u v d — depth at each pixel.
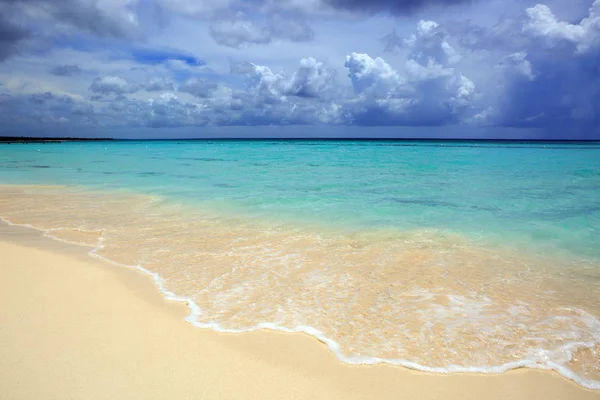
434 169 23.02
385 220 9.57
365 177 18.80
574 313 4.78
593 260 6.72
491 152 45.22
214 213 10.55
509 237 8.05
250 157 37.25
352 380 3.53
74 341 4.06
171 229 8.88
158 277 5.96
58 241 8.03
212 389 3.35
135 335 4.22
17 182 17.64
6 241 8.04
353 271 6.17
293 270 6.21
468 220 9.52
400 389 3.42
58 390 3.26
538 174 20.03
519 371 3.69
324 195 13.18
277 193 13.66
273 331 4.36
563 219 9.55
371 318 4.65
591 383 3.54
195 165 27.38
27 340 4.07
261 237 8.16
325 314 4.75
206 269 6.29
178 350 3.95
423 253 7.06
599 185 15.62
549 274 6.08
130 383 3.39
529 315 4.73
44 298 5.18
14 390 3.24
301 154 42.34
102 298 5.19
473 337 4.24
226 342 4.12
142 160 33.41
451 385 3.48
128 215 10.42
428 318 4.64
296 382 3.48
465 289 5.49
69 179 18.83
